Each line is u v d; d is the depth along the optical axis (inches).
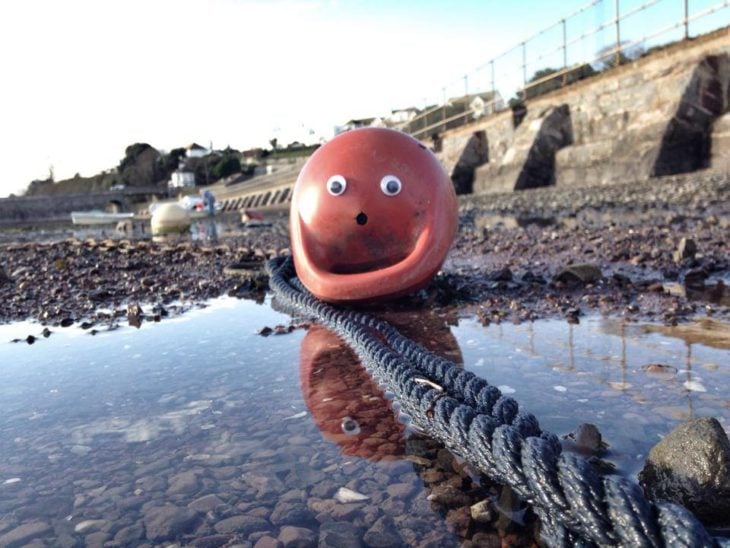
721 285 37.4
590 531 11.3
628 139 148.3
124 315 39.6
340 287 32.3
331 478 15.4
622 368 22.6
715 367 22.1
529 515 13.2
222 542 12.8
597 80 166.1
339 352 27.5
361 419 19.3
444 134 255.1
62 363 28.5
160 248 81.0
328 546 12.4
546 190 167.3
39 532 13.7
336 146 34.3
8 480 16.4
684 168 136.8
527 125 190.1
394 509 13.7
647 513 10.8
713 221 68.0
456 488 14.6
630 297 35.1
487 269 49.2
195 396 22.6
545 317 31.6
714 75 134.3
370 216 32.6
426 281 34.0
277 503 14.3
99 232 180.4
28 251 87.0
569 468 12.2
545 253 56.7
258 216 169.2
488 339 27.9
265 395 22.2
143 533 13.4
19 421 21.0
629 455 15.5
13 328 37.4
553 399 19.9
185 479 15.8
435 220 33.0
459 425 15.7
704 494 12.5
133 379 25.3
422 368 21.8
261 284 48.2
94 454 17.8
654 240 58.5
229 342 30.8
